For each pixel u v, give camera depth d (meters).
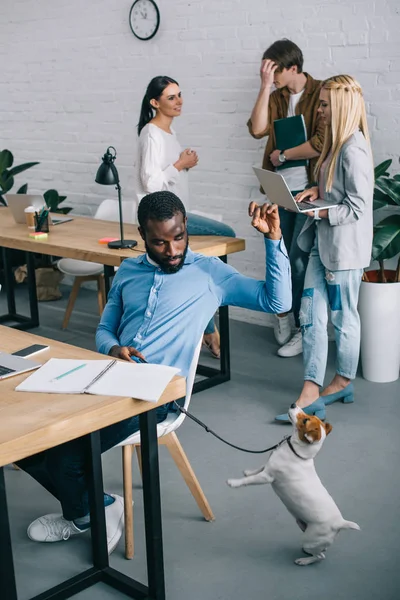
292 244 4.32
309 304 3.52
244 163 4.66
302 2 4.19
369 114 4.07
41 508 2.81
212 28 4.61
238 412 3.60
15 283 5.90
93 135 5.48
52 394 1.95
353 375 3.59
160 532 2.21
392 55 3.94
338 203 3.39
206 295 2.47
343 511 2.71
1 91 6.03
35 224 4.26
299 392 3.81
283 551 2.50
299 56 4.07
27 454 1.73
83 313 5.25
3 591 1.97
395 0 3.87
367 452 3.16
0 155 5.57
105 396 1.92
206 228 3.82
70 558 2.50
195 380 4.00
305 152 4.00
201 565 2.44
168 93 4.11
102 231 4.15
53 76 5.60
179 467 2.63
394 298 3.77
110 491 2.90
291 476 2.33
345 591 2.29
